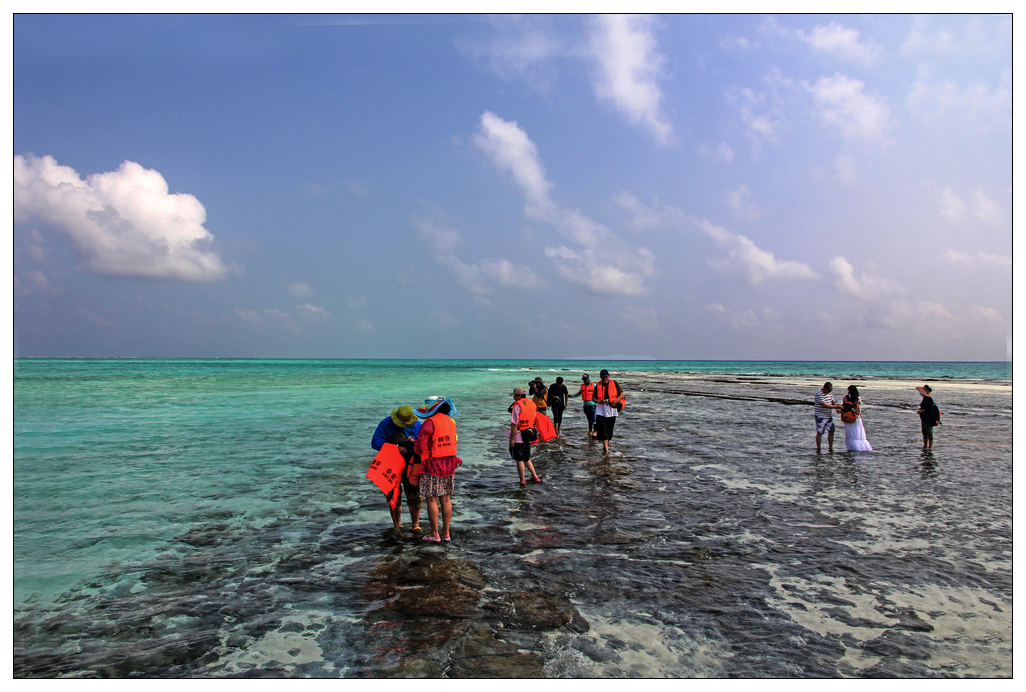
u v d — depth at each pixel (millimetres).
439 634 3822
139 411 18641
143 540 5785
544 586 4633
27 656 3537
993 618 4117
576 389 35812
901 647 3699
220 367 97562
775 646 3699
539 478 8812
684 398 28516
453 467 5855
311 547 5590
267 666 3439
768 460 10750
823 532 6180
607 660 3510
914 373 90000
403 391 31625
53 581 4719
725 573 4957
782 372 95062
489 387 37875
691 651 3627
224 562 5168
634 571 4984
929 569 5086
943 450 12297
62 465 9539
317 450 11188
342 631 3861
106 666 3439
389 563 5152
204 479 8547
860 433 11797
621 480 8789
